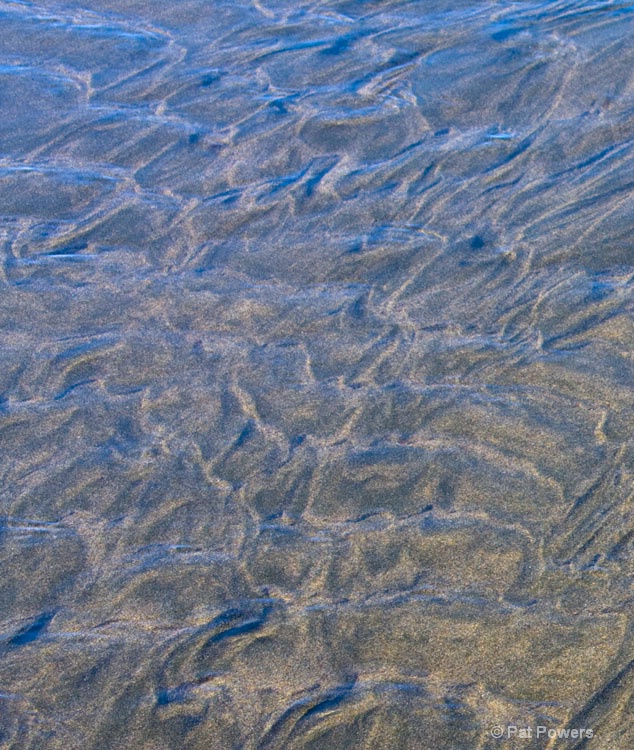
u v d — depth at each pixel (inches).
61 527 88.7
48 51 143.2
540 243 103.7
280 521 88.4
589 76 124.3
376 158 113.3
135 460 91.6
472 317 98.7
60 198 110.9
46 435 93.1
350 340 97.7
